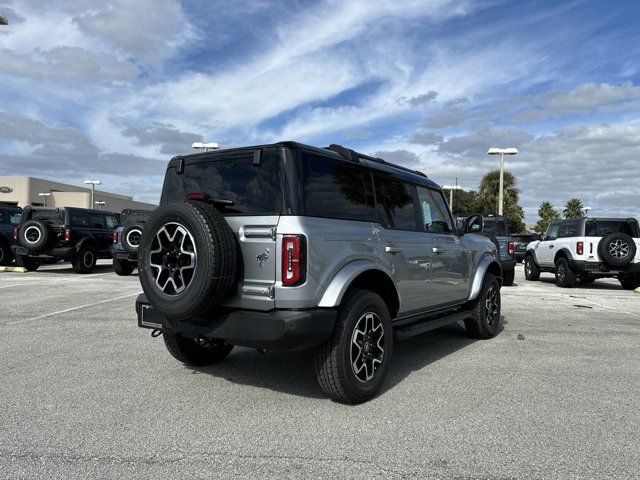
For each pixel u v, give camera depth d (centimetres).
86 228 1603
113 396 423
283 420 372
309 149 407
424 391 444
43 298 1005
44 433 344
